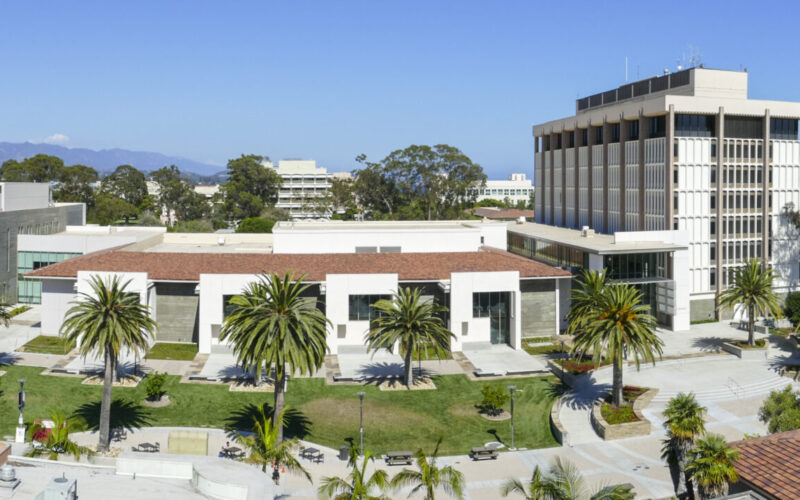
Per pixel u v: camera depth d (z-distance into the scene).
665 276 81.62
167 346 71.12
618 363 54.72
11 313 85.25
